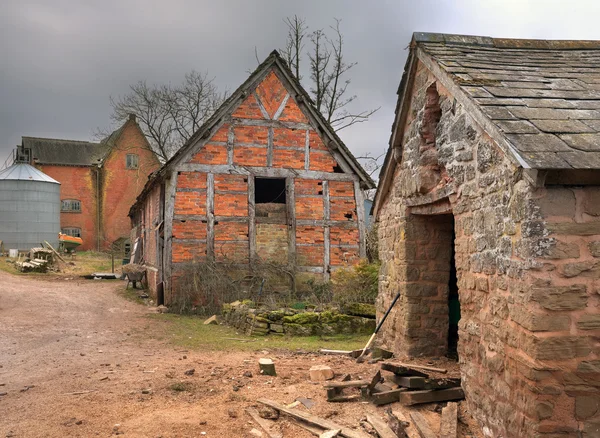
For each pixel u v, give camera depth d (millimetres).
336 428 4934
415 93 6953
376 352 7754
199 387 6367
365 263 12914
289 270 14625
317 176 15359
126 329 11023
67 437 4785
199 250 14305
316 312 11219
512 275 4418
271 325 10891
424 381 5617
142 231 21156
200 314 13664
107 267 25391
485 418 4910
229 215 14578
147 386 6426
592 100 4926
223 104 14609
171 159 14109
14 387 6477
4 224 30031
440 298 7355
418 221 7352
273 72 15258
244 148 14875
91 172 36406
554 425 3977
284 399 5852
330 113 24969
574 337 4016
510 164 4441
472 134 5273
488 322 4918
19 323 11172
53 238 31344
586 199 4109
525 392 4164
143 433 4887
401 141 7523
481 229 5082
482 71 5668
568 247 4066
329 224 15297
